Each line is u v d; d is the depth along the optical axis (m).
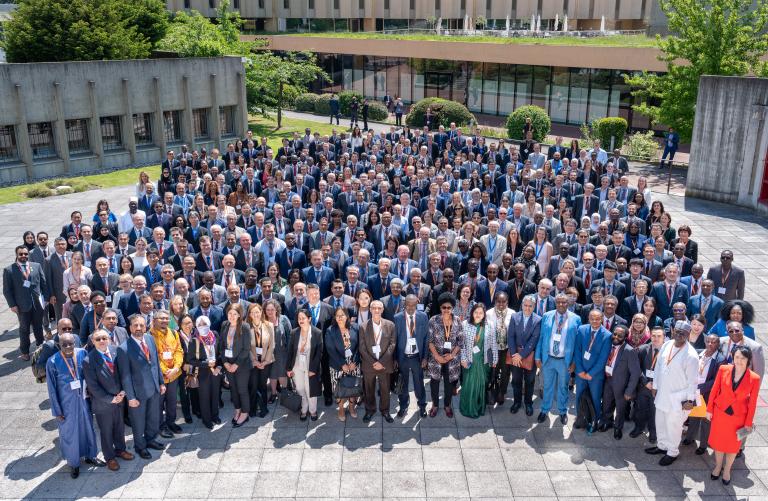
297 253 11.62
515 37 37.31
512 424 9.28
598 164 17.00
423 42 37.22
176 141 27.64
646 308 9.30
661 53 28.48
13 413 9.51
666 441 8.36
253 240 12.27
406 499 7.66
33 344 11.68
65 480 8.04
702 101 20.39
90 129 24.80
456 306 9.36
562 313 9.01
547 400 9.21
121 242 11.41
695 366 8.09
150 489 7.86
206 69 27.61
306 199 15.66
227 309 8.98
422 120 32.47
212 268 10.97
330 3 50.94
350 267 10.24
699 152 20.81
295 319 9.72
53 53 26.75
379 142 20.25
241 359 8.95
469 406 9.38
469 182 14.88
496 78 37.09
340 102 36.91
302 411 9.36
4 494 7.77
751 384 7.57
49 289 11.08
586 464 8.34
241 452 8.59
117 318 8.82
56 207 20.23
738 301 8.74
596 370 8.77
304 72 34.56
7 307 13.31
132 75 25.36
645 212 13.49
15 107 22.67
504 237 11.93
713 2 23.36
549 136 31.45
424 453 8.56
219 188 15.63
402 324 9.23
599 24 44.69
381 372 9.12
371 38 39.47
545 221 12.49
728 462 7.87
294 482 7.97
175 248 11.63
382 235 12.44
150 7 33.38
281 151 19.80
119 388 8.17
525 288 10.04
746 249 16.36
